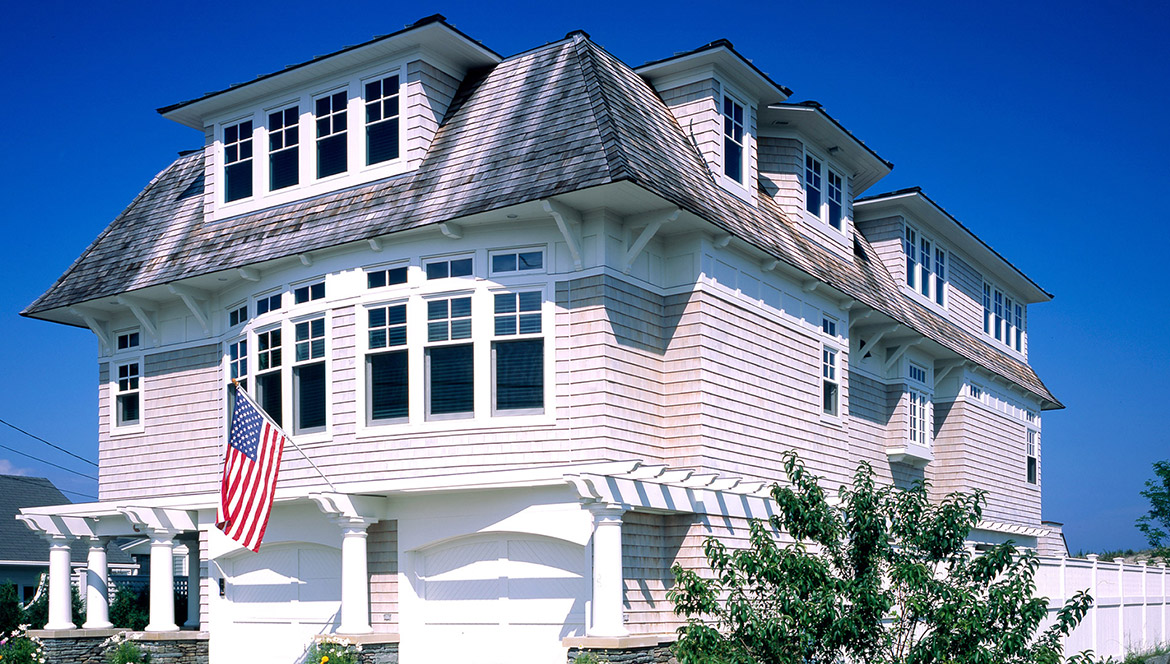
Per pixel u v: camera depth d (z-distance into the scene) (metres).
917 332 24.17
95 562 21.16
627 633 14.99
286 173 19.44
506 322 16.73
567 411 16.20
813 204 21.89
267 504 16.09
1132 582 27.69
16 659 19.92
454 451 16.64
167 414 20.98
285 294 18.61
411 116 18.09
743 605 12.66
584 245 16.48
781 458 19.00
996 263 31.47
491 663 16.45
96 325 22.16
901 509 13.22
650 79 19.59
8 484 39.75
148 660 19.31
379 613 17.28
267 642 18.80
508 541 16.62
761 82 19.77
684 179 17.20
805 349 20.27
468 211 16.36
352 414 17.48
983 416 29.50
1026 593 12.52
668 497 15.88
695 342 17.12
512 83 18.27
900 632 13.01
